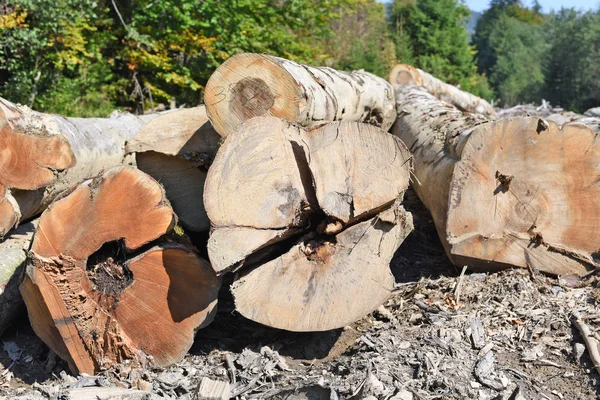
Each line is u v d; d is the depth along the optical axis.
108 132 5.81
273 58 4.34
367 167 3.90
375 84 6.81
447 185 4.81
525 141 4.67
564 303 4.33
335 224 3.86
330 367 3.79
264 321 3.82
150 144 4.92
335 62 20.91
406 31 32.34
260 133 3.79
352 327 4.25
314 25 15.84
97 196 3.82
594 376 3.68
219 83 4.44
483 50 53.97
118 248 3.95
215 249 3.67
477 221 4.72
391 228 4.03
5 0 9.62
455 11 33.06
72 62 10.88
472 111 12.17
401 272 5.28
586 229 4.73
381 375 3.52
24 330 4.61
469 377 3.60
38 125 4.75
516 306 4.32
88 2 10.38
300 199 3.83
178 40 12.51
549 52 39.44
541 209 4.74
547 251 4.74
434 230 6.35
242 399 3.45
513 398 3.32
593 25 35.91
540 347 3.93
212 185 3.69
